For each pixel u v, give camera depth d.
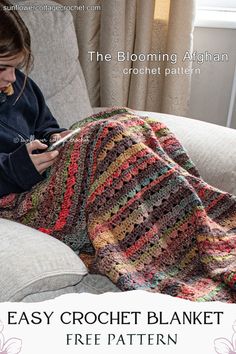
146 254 1.07
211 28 1.91
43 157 1.11
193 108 2.07
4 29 1.04
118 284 0.98
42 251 0.90
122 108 1.35
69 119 1.55
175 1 1.63
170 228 1.12
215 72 1.99
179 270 1.08
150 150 1.15
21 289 0.83
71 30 1.54
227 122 2.09
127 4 1.64
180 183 1.12
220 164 1.34
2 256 0.87
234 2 2.01
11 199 1.15
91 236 1.06
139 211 1.08
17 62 1.11
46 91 1.50
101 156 1.11
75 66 1.58
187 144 1.42
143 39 1.67
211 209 1.20
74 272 0.90
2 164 1.12
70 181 1.12
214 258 1.06
